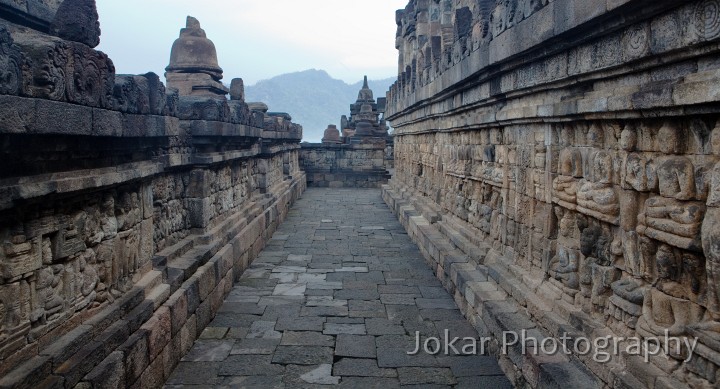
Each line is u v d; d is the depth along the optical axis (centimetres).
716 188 355
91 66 463
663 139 412
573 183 563
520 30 614
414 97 1471
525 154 696
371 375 642
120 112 524
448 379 629
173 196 829
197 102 870
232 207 1130
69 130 427
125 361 505
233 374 642
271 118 1706
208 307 806
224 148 1008
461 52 909
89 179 473
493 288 772
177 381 621
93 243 512
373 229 1616
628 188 460
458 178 1111
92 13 473
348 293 965
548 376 497
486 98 811
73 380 429
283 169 2291
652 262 435
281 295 951
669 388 389
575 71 530
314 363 674
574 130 569
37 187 400
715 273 354
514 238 745
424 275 1091
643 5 398
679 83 374
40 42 401
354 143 2852
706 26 346
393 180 2292
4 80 350
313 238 1479
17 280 401
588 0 450
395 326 799
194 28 1184
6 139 370
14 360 397
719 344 356
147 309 583
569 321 548
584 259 550
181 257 794
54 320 448
